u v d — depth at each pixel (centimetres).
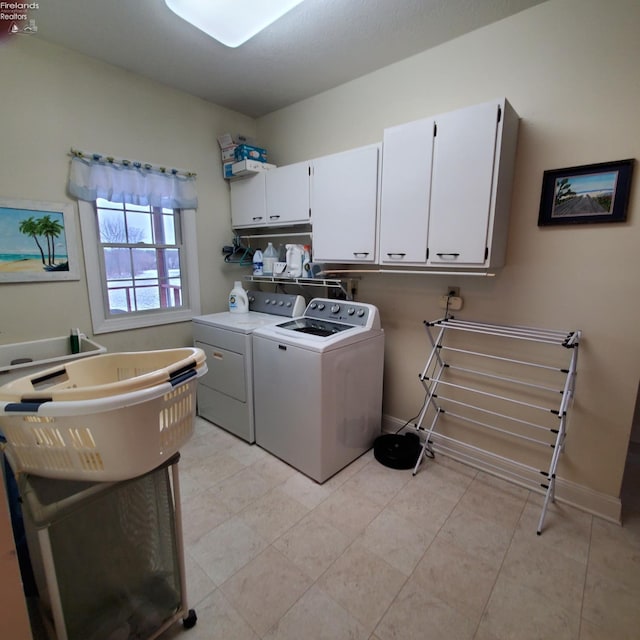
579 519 178
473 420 221
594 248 170
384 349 247
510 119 169
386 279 248
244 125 309
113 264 249
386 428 265
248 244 322
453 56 199
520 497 194
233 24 170
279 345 212
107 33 193
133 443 92
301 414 206
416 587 142
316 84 252
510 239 192
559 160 173
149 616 120
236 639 123
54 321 219
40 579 109
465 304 214
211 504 188
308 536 167
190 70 234
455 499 193
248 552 158
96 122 224
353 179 216
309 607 134
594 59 159
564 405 167
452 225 180
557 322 184
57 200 213
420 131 184
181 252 286
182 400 108
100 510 105
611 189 161
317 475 205
